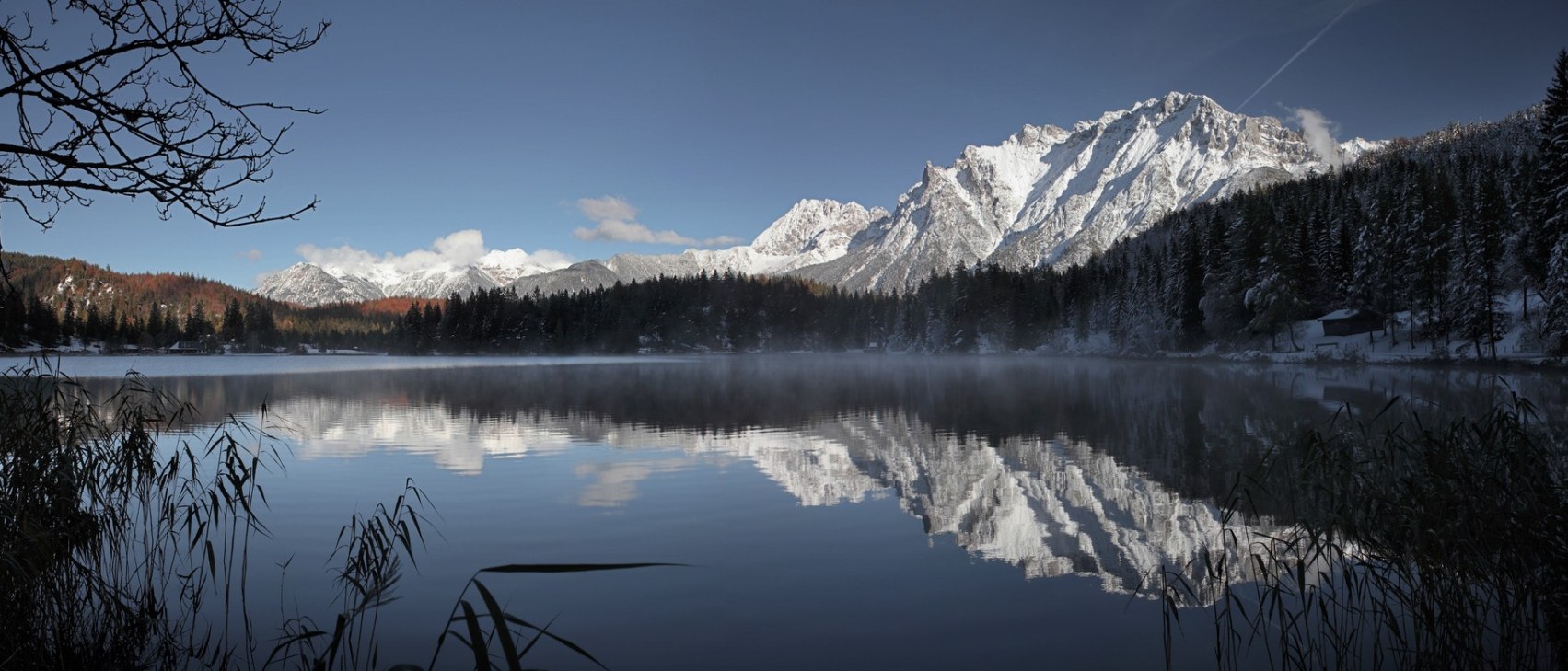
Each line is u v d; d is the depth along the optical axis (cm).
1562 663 654
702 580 936
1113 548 1070
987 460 1780
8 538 634
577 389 4303
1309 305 7719
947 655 719
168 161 423
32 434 730
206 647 709
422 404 3322
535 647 741
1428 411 2462
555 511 1288
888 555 1041
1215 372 5691
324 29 449
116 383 4688
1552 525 678
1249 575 938
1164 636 759
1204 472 1608
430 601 859
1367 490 758
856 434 2266
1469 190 8294
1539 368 4528
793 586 914
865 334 15800
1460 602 678
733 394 3888
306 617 792
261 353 14912
